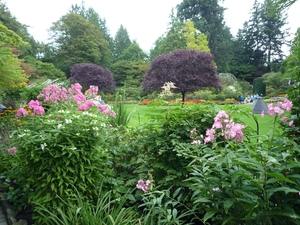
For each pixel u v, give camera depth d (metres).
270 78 18.20
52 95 2.80
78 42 23.69
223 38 28.39
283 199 1.10
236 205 1.17
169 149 2.22
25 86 7.10
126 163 2.55
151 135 2.42
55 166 1.88
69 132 1.95
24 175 2.30
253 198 1.03
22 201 2.36
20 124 3.93
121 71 24.62
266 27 29.94
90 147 2.03
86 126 2.02
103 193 2.07
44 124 2.11
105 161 2.25
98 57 24.91
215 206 1.20
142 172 2.37
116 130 2.88
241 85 23.86
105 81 17.91
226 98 17.67
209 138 1.41
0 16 15.29
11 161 2.75
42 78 14.05
